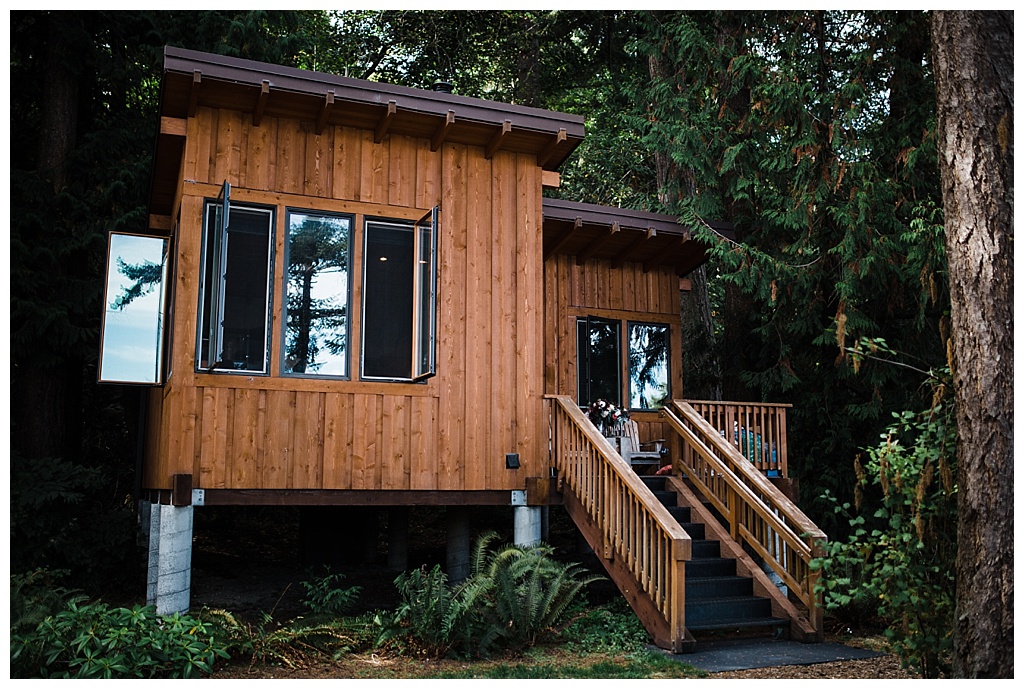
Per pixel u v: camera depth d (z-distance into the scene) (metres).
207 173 8.67
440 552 14.34
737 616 8.50
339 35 20.14
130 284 9.73
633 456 11.25
